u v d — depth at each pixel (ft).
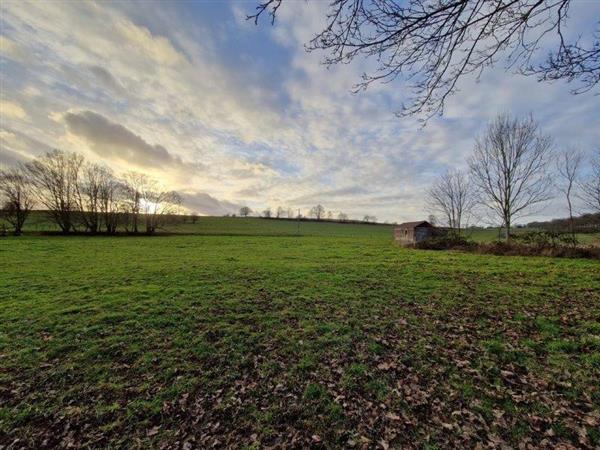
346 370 18.63
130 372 18.78
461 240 99.86
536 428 13.12
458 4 10.55
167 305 32.32
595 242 77.05
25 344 22.77
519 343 21.89
